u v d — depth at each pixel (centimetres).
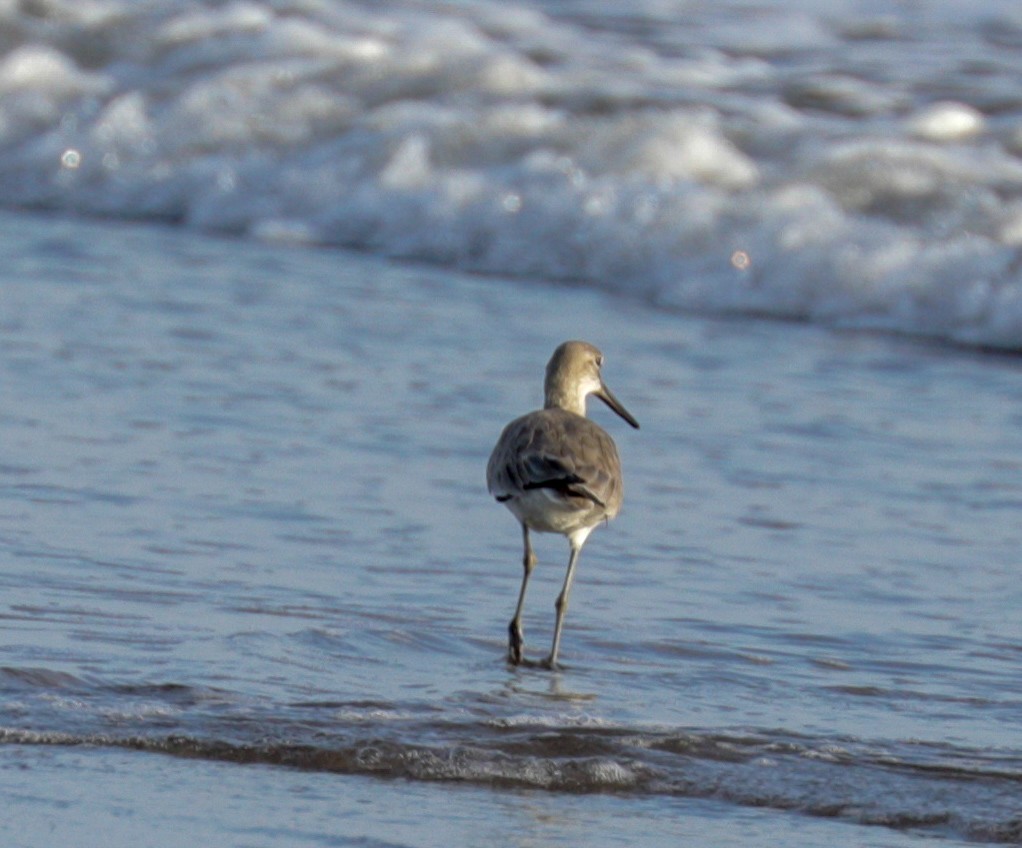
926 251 2323
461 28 3459
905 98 2991
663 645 1109
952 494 1523
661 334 2172
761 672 1055
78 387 1725
